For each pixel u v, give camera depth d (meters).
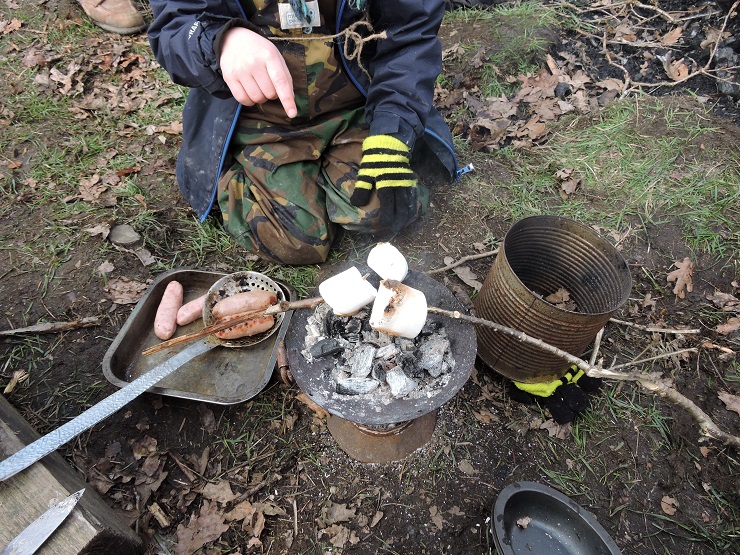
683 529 0.69
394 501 0.69
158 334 0.80
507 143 1.11
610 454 0.74
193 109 0.90
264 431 0.74
